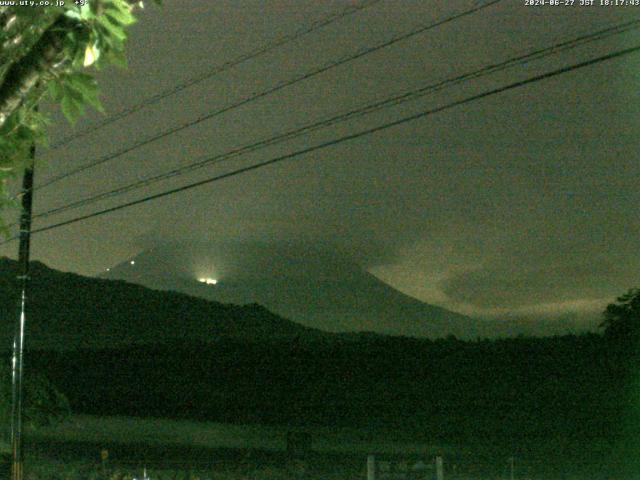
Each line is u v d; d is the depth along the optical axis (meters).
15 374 18.23
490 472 27.92
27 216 17.56
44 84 4.66
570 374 51.25
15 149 4.88
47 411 26.88
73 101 4.57
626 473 28.02
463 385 55.47
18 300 18.06
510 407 49.25
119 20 4.43
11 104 4.57
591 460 31.70
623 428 40.84
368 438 44.25
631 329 50.75
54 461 31.31
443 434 44.09
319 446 40.12
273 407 57.53
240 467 30.23
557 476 27.38
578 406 46.16
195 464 31.02
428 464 16.72
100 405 60.91
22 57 4.46
